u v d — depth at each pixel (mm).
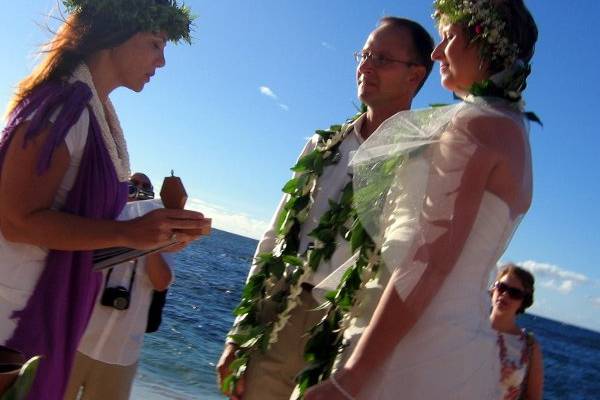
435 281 1870
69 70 2270
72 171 2230
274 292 3098
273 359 2984
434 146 2006
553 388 26750
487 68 2109
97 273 2377
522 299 4129
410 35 3051
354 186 2207
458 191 1901
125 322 3746
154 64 2449
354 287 2354
